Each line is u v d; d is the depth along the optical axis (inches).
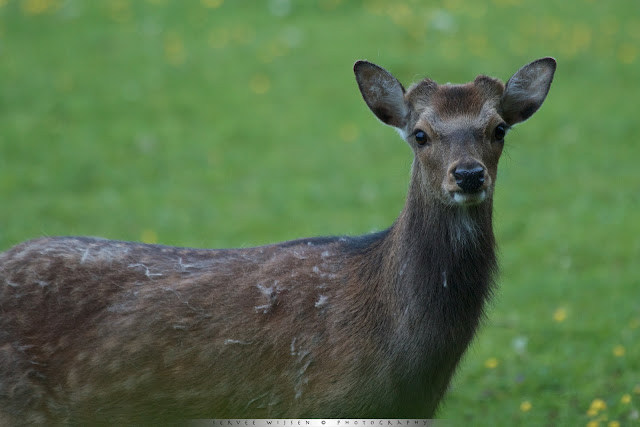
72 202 611.2
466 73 794.2
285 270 278.2
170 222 581.6
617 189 628.1
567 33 887.1
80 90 774.5
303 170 667.4
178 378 272.8
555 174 655.1
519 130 721.0
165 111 748.6
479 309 273.3
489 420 363.6
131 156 680.4
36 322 276.4
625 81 814.5
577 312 461.1
